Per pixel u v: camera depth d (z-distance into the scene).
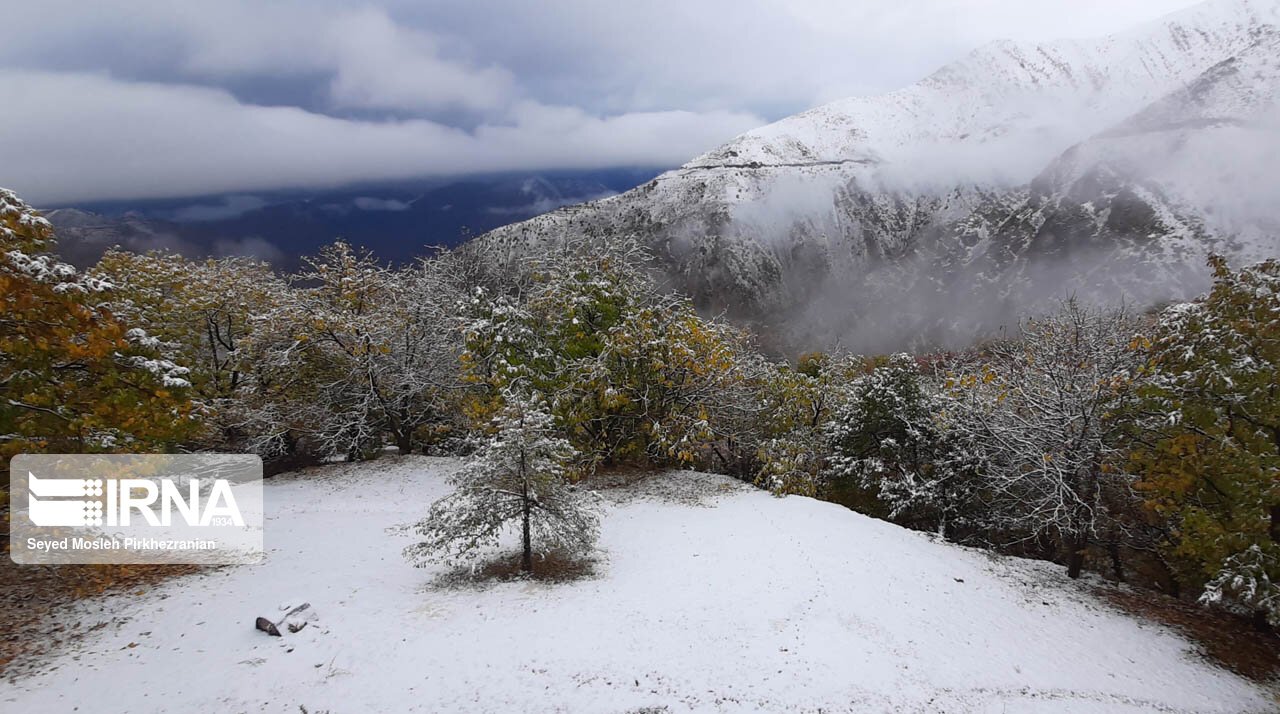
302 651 8.98
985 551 16.33
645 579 12.35
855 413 20.66
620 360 20.56
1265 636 12.77
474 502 12.35
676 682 8.76
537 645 9.48
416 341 24.61
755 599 11.48
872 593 12.03
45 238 10.09
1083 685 9.99
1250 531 11.78
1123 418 15.14
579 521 12.66
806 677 9.07
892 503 19.42
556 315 22.34
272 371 22.62
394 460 23.14
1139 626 12.66
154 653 8.86
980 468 19.27
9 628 9.34
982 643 10.85
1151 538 16.20
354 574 12.51
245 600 10.84
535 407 14.33
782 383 23.17
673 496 18.53
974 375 19.38
